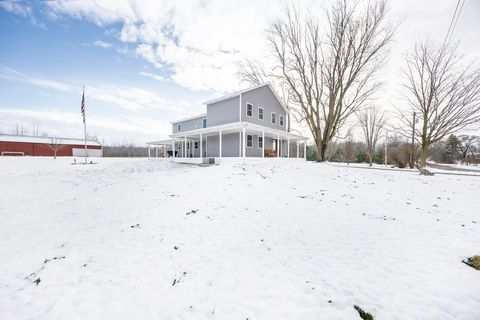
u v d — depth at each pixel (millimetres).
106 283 3041
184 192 7703
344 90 17922
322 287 2777
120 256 3785
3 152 29312
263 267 3275
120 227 5070
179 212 5758
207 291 2766
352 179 10922
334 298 2562
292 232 4473
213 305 2508
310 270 3174
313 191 8023
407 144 26516
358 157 39938
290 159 17969
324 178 10656
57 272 3359
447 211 5980
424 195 7871
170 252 3828
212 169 12406
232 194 7242
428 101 14680
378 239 4152
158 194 7738
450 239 4156
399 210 6031
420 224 4949
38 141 32250
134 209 6270
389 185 9695
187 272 3211
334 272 3111
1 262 3688
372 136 30922
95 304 2615
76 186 9555
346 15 17156
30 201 7312
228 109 17359
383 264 3291
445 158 42094
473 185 9734
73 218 5758
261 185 8477
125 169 14781
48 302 2682
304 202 6527
